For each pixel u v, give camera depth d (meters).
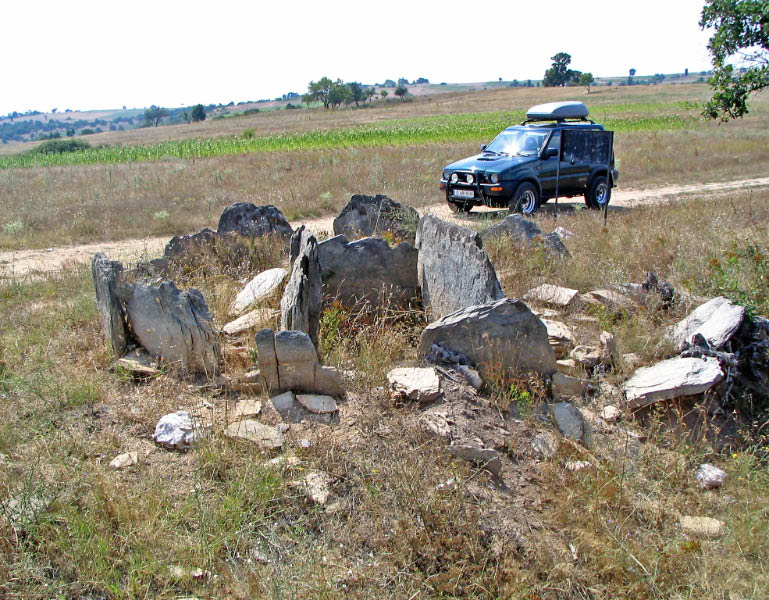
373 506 3.62
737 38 9.38
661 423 4.65
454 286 5.97
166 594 3.06
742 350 5.29
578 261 7.80
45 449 4.01
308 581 3.11
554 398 4.93
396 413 4.47
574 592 3.25
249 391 4.81
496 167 12.38
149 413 4.47
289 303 5.29
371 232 9.23
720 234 9.12
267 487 3.65
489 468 4.02
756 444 4.46
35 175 21.09
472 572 3.27
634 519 3.79
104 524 3.41
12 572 3.09
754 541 3.55
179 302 4.95
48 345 5.68
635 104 61.53
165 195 15.18
